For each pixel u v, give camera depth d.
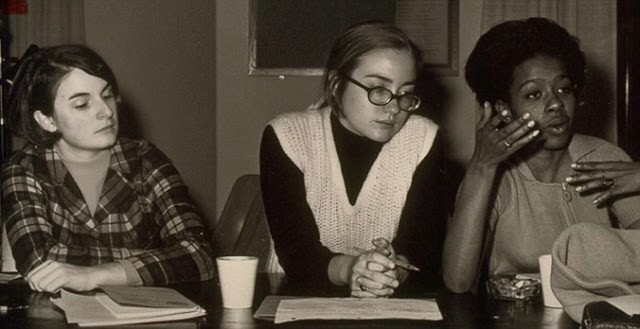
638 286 1.53
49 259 1.95
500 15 4.52
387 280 1.73
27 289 1.83
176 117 4.31
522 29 2.06
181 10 4.37
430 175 2.13
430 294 1.80
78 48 2.03
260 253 2.61
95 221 2.10
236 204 2.85
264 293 1.79
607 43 4.48
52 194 2.07
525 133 1.82
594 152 2.17
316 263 1.94
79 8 3.41
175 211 2.13
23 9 3.20
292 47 4.78
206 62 4.69
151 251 1.97
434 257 2.08
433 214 2.11
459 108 4.68
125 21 3.83
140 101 3.95
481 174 1.87
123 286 1.78
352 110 1.96
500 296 1.73
